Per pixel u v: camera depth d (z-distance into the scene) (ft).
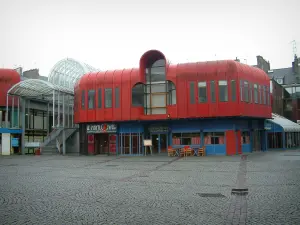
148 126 119.96
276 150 134.72
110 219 29.07
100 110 120.57
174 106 111.14
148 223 27.61
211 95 108.17
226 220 28.07
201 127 112.78
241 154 110.01
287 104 200.44
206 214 30.19
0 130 125.90
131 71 119.34
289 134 149.48
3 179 56.44
